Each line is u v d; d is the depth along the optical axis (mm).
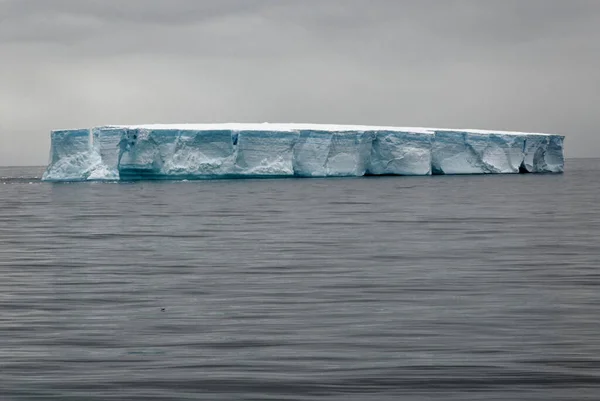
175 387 17672
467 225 50375
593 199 71812
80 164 90438
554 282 29234
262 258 36250
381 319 23281
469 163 99000
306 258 36062
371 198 73125
